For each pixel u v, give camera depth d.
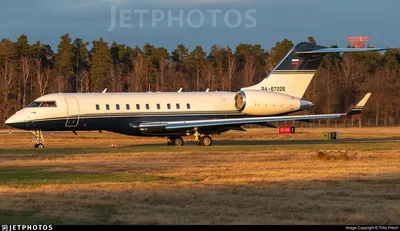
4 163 98.31
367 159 102.06
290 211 56.69
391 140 161.88
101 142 163.25
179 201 61.25
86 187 70.44
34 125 132.88
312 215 54.91
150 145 146.38
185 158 105.56
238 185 71.81
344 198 63.38
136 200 61.81
